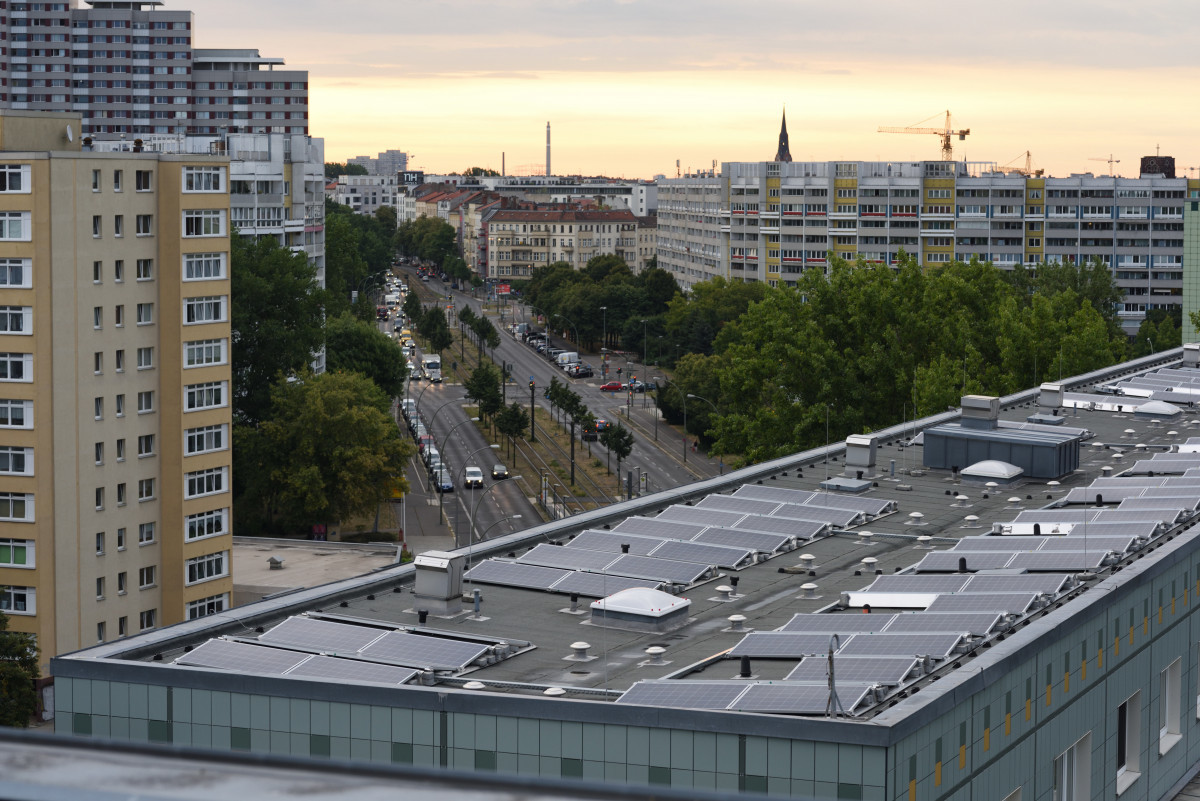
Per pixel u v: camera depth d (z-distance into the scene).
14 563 93.38
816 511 61.00
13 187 90.88
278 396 133.00
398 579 49.69
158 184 99.00
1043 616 41.72
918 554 55.34
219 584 104.00
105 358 96.06
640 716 33.28
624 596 45.38
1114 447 81.25
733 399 149.12
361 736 35.88
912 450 78.62
